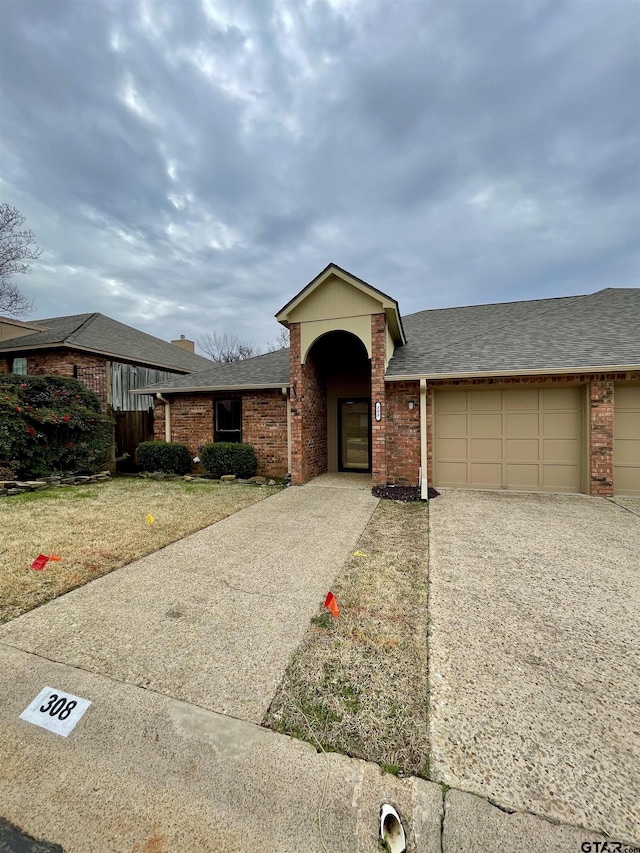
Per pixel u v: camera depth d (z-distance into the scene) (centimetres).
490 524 622
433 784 184
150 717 224
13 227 1576
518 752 201
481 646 294
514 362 848
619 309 1093
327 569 443
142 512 692
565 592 384
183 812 174
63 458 1012
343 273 894
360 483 996
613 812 170
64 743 210
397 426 923
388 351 956
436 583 405
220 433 1129
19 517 653
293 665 271
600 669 268
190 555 485
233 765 195
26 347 1334
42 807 177
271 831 166
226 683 252
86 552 489
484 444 900
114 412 1238
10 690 247
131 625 323
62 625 322
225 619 333
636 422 817
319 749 202
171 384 1157
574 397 853
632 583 404
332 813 172
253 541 540
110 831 166
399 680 256
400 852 156
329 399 1224
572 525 614
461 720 222
